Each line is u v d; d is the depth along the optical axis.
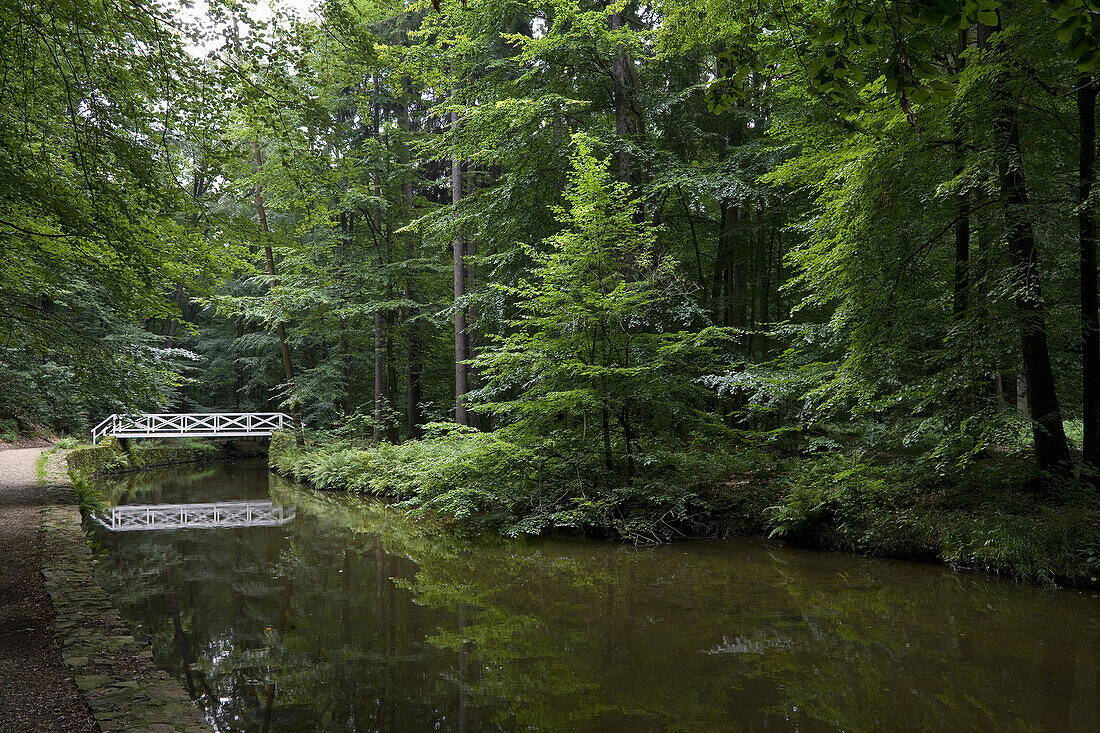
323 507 13.20
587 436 10.20
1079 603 5.88
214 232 6.78
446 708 4.03
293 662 4.80
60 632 4.33
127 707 3.23
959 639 5.15
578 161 9.73
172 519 11.83
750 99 12.84
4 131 5.54
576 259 9.52
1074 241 7.66
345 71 6.30
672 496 9.34
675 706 4.06
